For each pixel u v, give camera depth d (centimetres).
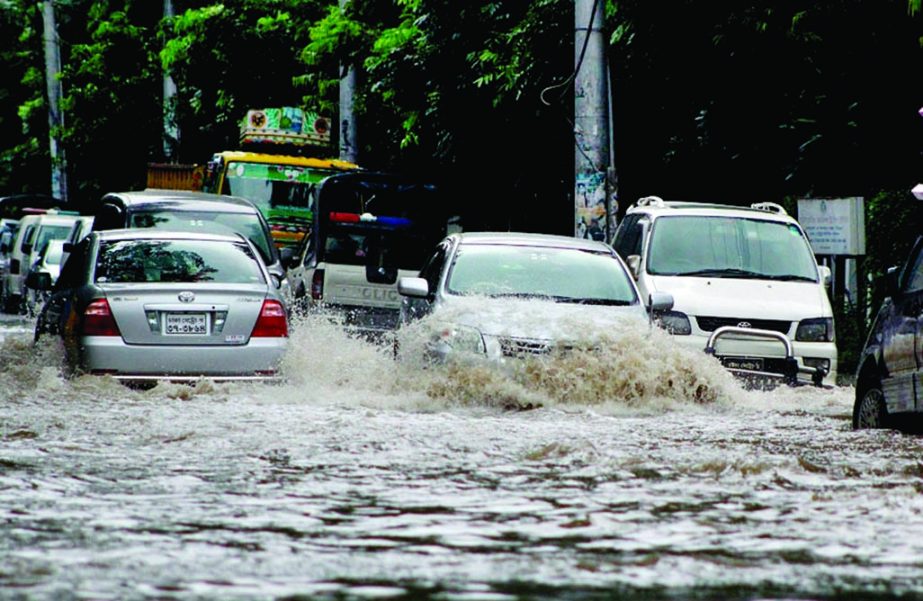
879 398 2858
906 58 5259
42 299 7325
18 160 15962
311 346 3738
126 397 3312
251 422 2798
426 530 1634
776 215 4559
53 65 13912
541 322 3344
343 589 1314
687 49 5538
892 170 5447
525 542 1565
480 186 7288
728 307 4156
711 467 2161
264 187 7425
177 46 10362
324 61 8412
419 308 3712
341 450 2369
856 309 5016
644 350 3353
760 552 1516
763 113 5519
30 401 3197
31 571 1386
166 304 3469
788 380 3916
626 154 6359
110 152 13188
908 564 1456
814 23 5184
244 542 1552
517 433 2666
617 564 1445
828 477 2077
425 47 6806
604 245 3878
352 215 5822
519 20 6569
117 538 1571
